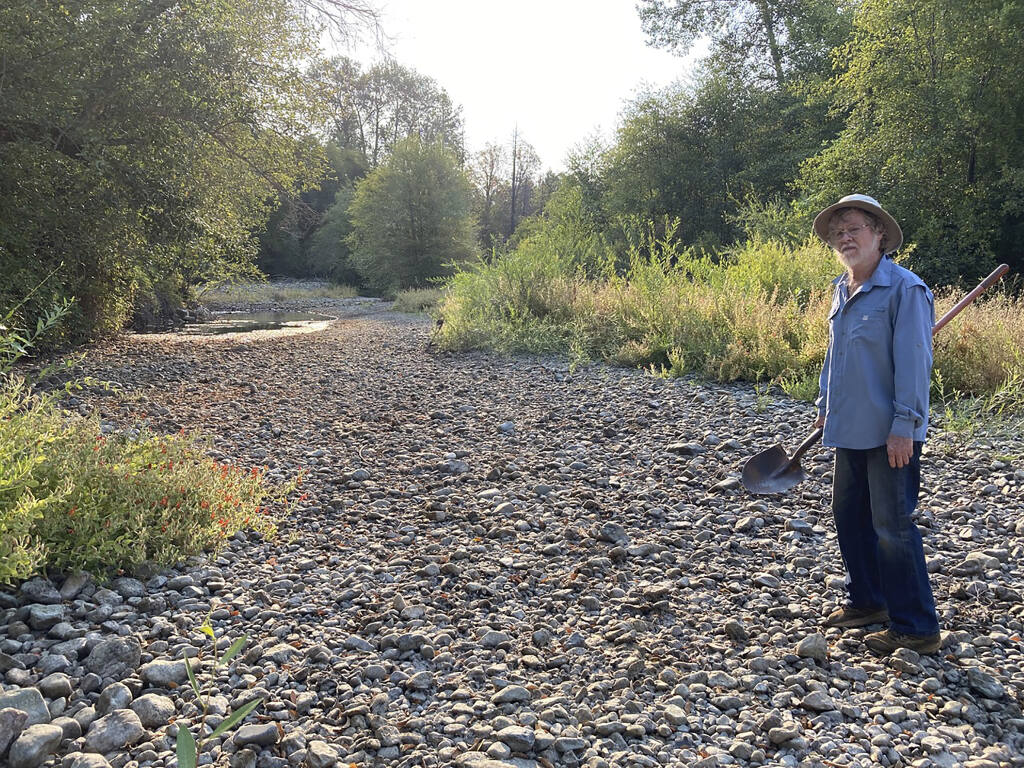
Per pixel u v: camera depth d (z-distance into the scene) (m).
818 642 3.02
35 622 3.03
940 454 5.61
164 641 3.02
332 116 15.16
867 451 3.02
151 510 3.87
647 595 3.63
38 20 10.08
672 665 2.99
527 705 2.71
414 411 8.12
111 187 11.17
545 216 27.91
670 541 4.31
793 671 2.94
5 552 3.05
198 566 3.81
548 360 10.99
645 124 26.09
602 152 28.16
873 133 17.12
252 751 2.34
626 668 2.95
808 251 11.71
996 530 4.26
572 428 7.06
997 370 6.95
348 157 58.66
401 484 5.55
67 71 10.42
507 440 6.77
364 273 41.09
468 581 3.81
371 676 2.87
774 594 3.66
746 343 8.98
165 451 4.50
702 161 25.55
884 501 2.97
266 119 13.66
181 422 7.41
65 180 11.08
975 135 16.00
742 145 25.44
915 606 2.97
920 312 2.88
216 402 8.60
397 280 38.59
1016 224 16.52
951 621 3.29
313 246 51.25
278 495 5.18
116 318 14.54
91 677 2.70
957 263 15.93
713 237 23.41
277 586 3.69
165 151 11.56
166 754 2.32
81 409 7.63
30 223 10.66
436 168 40.03
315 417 7.86
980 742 2.46
